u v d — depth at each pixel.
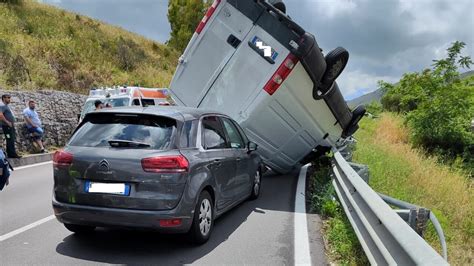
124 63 30.69
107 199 4.70
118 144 4.91
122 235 5.62
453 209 8.60
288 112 8.48
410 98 21.92
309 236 5.72
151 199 4.64
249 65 7.93
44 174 10.77
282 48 7.65
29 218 6.45
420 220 4.58
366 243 4.05
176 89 8.58
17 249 5.02
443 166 15.56
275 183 9.93
